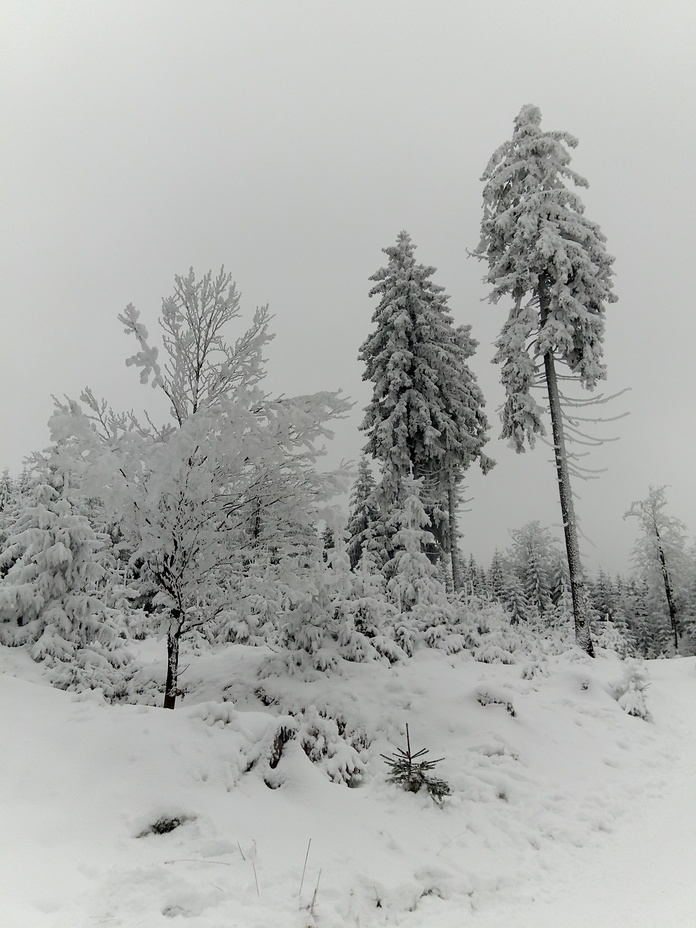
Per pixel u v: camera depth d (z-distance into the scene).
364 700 8.62
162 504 7.51
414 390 19.98
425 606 13.60
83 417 6.75
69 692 7.70
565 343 15.30
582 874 4.66
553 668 12.22
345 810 5.52
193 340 8.91
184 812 4.70
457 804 6.09
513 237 17.00
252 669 9.71
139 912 3.43
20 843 3.83
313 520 8.20
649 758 7.95
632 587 47.81
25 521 10.75
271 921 3.48
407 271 21.56
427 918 3.90
